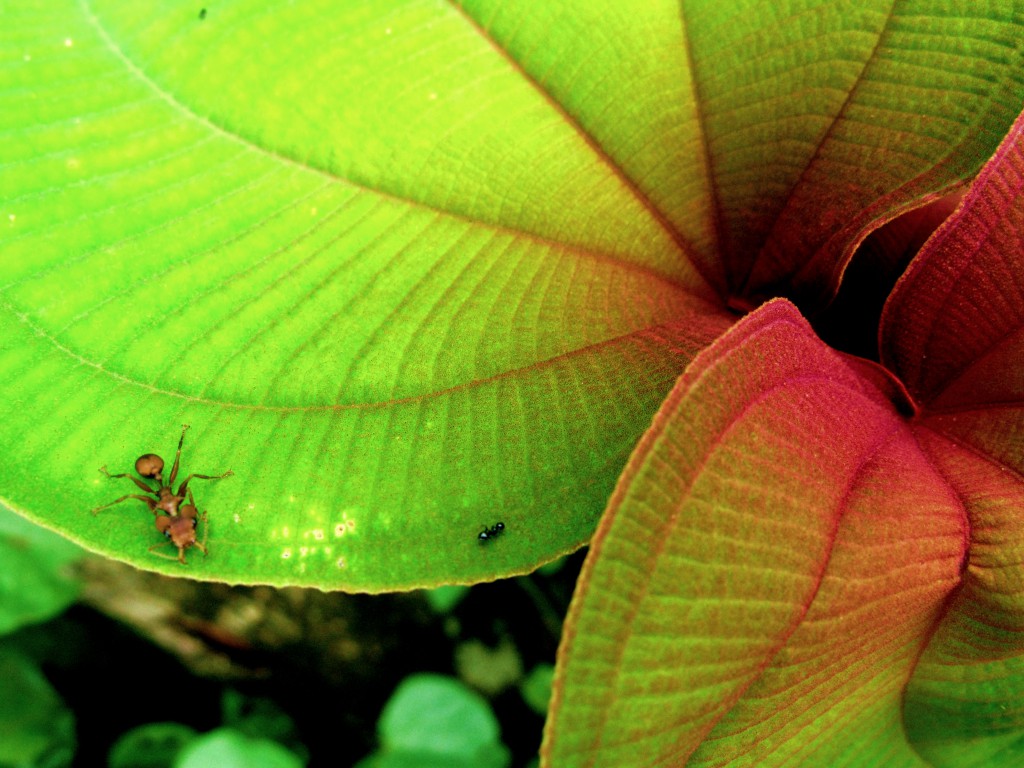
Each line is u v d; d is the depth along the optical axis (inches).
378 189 6.7
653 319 7.0
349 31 6.5
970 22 6.6
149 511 6.4
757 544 5.7
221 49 6.4
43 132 6.3
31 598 11.6
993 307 7.0
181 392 6.6
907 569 6.2
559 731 5.4
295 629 13.3
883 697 7.0
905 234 7.6
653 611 5.5
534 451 6.5
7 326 6.4
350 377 6.6
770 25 6.8
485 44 6.7
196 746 11.6
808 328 6.6
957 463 7.0
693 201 7.3
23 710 12.7
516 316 6.8
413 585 6.3
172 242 6.5
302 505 6.4
